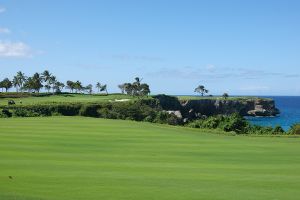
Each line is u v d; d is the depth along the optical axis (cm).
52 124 5162
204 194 1645
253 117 19762
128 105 12469
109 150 3025
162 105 17550
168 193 1648
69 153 2797
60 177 1914
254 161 2647
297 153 3119
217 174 2106
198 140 3941
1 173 1978
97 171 2103
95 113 12094
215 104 19512
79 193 1616
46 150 2905
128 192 1648
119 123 5497
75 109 12038
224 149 3284
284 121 16362
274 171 2238
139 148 3188
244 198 1594
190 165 2403
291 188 1783
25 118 6316
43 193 1598
